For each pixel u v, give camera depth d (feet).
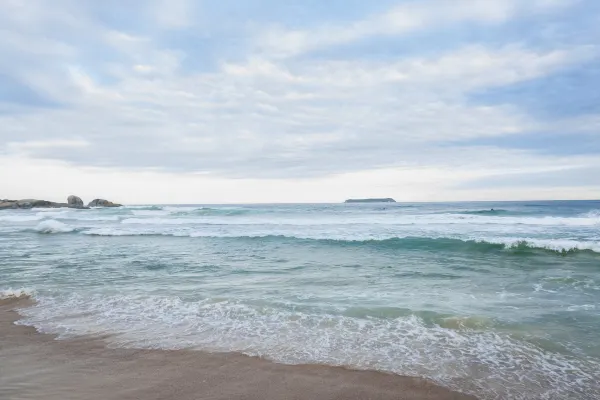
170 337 16.58
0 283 27.81
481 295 24.29
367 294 24.50
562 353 14.84
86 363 13.78
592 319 19.08
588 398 11.43
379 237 54.44
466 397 11.48
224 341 16.12
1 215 135.74
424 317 19.31
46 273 31.76
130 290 25.48
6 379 12.34
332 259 39.50
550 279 29.19
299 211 144.36
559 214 110.52
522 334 16.92
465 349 15.23
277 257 40.91
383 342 15.98
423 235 56.54
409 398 11.41
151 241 56.34
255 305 21.66
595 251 41.65
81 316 19.61
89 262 37.50
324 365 13.74
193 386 12.00
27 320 18.92
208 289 25.85
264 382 12.35
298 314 19.92
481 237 52.54
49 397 11.06
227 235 61.11
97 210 178.60
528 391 11.84
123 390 11.63
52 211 172.55
